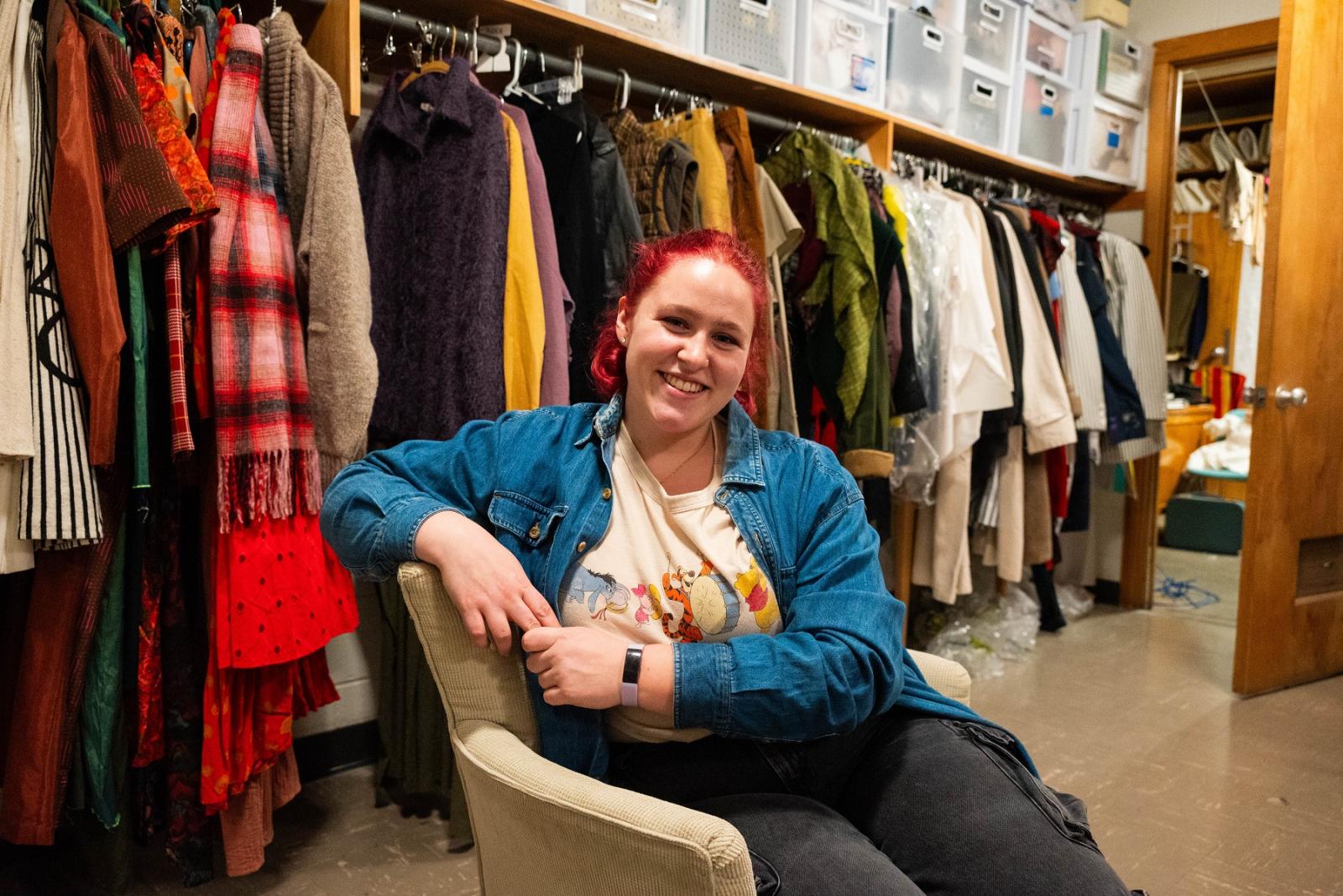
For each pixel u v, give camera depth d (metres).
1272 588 2.74
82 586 1.43
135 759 1.54
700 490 1.05
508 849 0.91
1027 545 3.06
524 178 1.75
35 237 1.29
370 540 0.98
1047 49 3.29
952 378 2.65
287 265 1.55
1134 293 3.43
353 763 2.16
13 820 1.42
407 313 1.75
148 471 1.40
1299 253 2.67
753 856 0.85
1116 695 2.72
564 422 1.08
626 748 1.00
